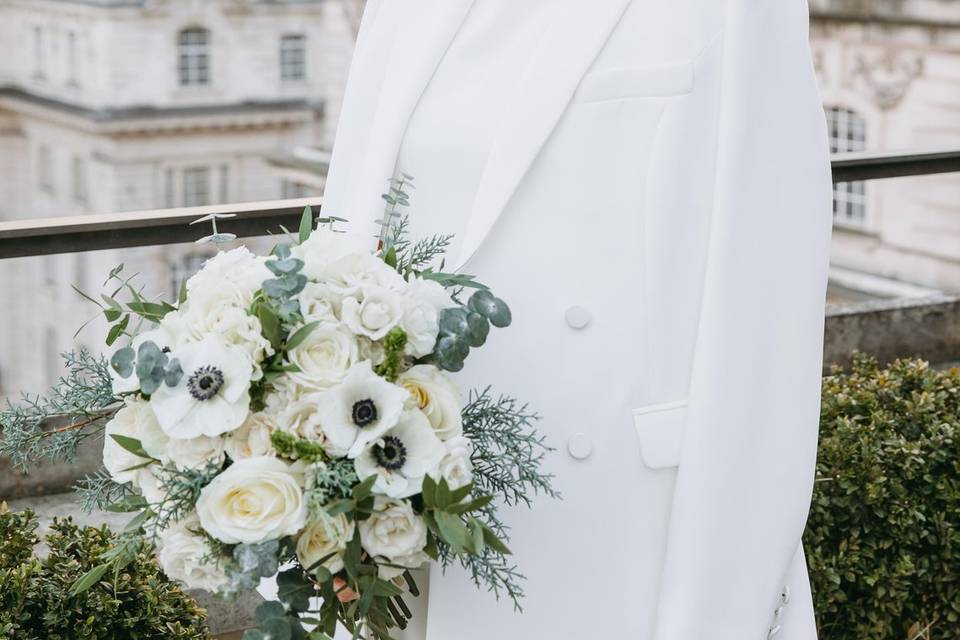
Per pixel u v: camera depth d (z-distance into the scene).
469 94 1.71
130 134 48.72
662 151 1.61
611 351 1.64
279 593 1.41
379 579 1.42
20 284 46.03
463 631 1.68
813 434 1.61
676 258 1.62
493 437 1.50
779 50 1.60
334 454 1.35
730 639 1.60
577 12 1.64
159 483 1.41
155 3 47.66
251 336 1.37
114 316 1.50
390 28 1.84
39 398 1.51
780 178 1.59
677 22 1.61
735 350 1.58
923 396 2.84
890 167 3.53
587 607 1.67
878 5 25.56
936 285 25.52
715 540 1.59
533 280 1.66
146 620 2.17
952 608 2.69
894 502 2.63
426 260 1.58
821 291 1.61
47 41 49.03
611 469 1.65
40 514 3.10
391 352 1.39
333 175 1.88
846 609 2.68
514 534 1.67
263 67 49.12
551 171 1.65
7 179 49.94
